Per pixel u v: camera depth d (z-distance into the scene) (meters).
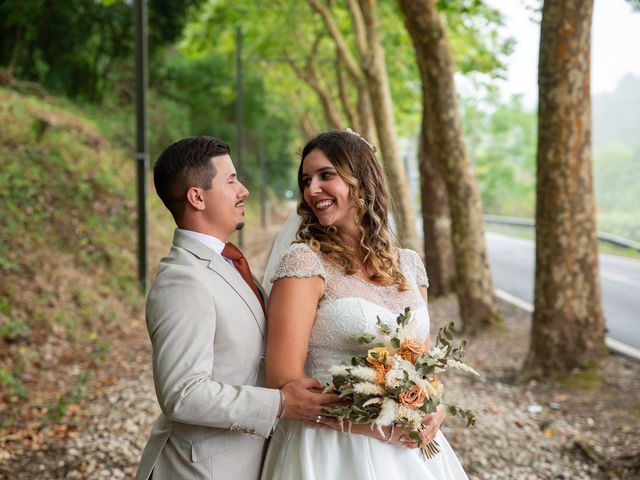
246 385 2.25
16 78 15.36
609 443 5.12
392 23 14.48
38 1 14.38
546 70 6.73
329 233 2.61
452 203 9.66
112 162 14.19
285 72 28.39
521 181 57.84
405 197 13.00
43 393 5.95
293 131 40.25
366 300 2.49
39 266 8.87
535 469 4.48
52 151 12.26
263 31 21.84
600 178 68.50
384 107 12.87
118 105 18.44
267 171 39.25
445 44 9.05
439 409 2.51
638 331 9.74
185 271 2.22
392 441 2.46
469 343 8.94
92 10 15.70
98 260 10.13
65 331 7.77
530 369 7.10
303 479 2.38
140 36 9.45
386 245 2.64
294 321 2.38
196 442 2.29
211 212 2.38
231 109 29.25
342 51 16.75
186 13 17.19
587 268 7.02
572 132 6.77
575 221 6.95
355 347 2.46
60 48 16.11
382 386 2.28
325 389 2.29
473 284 9.63
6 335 7.02
